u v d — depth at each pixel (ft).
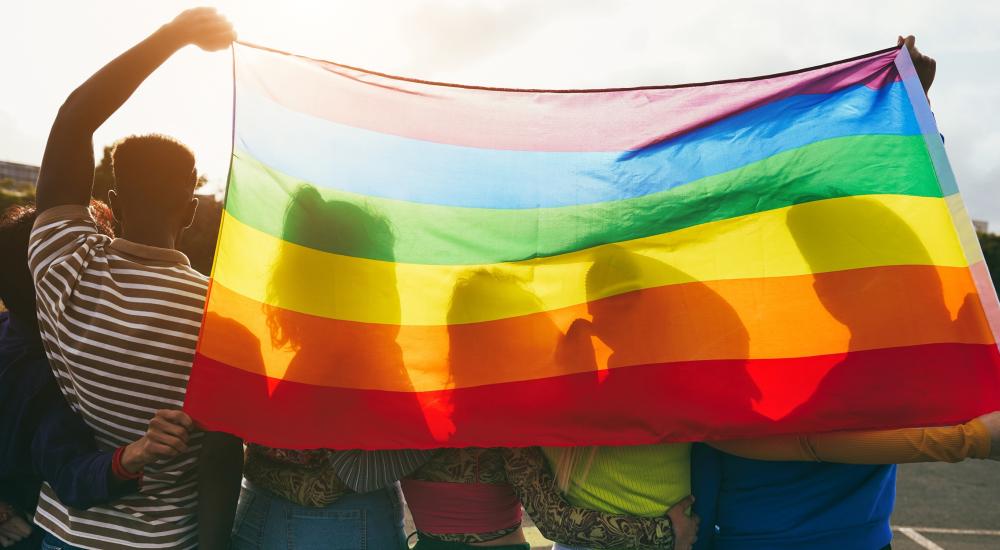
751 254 7.13
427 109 7.22
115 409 6.75
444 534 7.01
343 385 6.81
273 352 6.65
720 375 6.93
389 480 6.86
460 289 7.12
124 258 6.84
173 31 6.68
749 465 6.95
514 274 7.20
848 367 6.80
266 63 6.75
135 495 6.79
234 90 6.61
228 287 6.52
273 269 6.68
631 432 6.83
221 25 6.79
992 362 6.59
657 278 7.19
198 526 6.81
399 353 6.98
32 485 7.69
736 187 7.22
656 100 7.41
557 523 6.74
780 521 6.80
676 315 7.10
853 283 6.93
